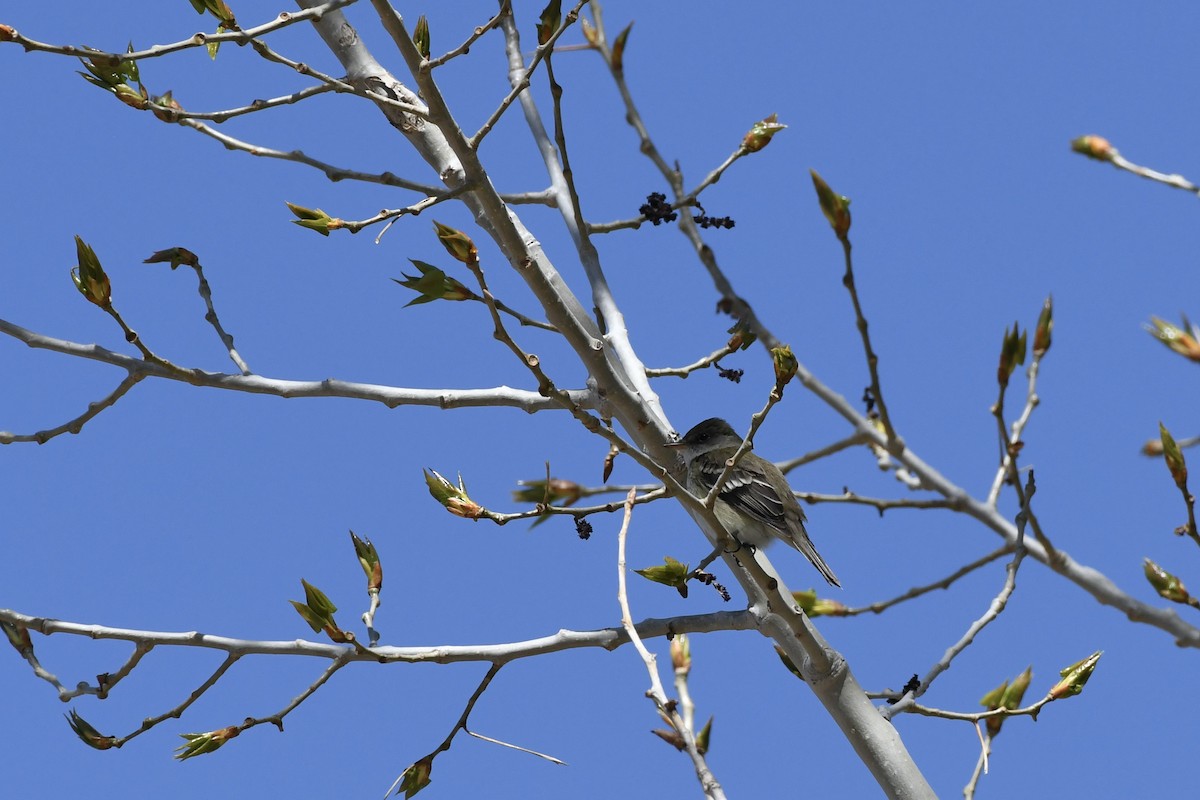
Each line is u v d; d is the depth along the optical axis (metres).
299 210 9.37
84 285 10.54
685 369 12.17
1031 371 13.92
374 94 9.24
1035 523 13.62
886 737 10.42
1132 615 13.45
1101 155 11.68
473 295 9.75
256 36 8.42
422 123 11.89
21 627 10.62
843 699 10.52
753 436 9.02
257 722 10.27
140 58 8.24
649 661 9.10
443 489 9.80
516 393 11.66
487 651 10.48
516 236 9.77
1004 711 10.72
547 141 13.66
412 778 10.27
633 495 9.77
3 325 11.38
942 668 11.08
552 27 10.83
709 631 10.78
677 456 11.13
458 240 8.22
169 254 11.78
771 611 10.24
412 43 8.83
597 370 10.45
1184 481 10.84
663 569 10.06
